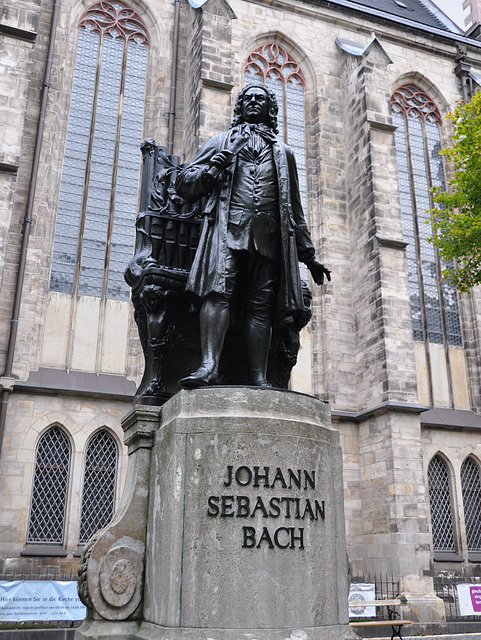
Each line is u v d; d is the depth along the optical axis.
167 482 4.56
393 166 28.75
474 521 27.95
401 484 24.27
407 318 26.61
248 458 4.52
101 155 27.28
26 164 25.00
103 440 23.41
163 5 29.97
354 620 20.09
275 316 5.66
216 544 4.31
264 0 31.83
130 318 25.52
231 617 4.17
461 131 20.23
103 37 28.84
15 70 23.55
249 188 5.54
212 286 5.24
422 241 32.00
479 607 20.88
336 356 27.73
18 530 21.20
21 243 23.98
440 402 29.67
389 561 23.75
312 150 31.06
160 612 4.32
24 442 22.08
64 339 24.39
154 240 5.87
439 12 42.97
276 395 4.88
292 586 4.36
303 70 32.19
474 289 31.61
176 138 28.23
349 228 29.70
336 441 5.09
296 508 4.54
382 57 30.30
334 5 32.88
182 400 4.79
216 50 26.97
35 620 16.41
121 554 4.74
